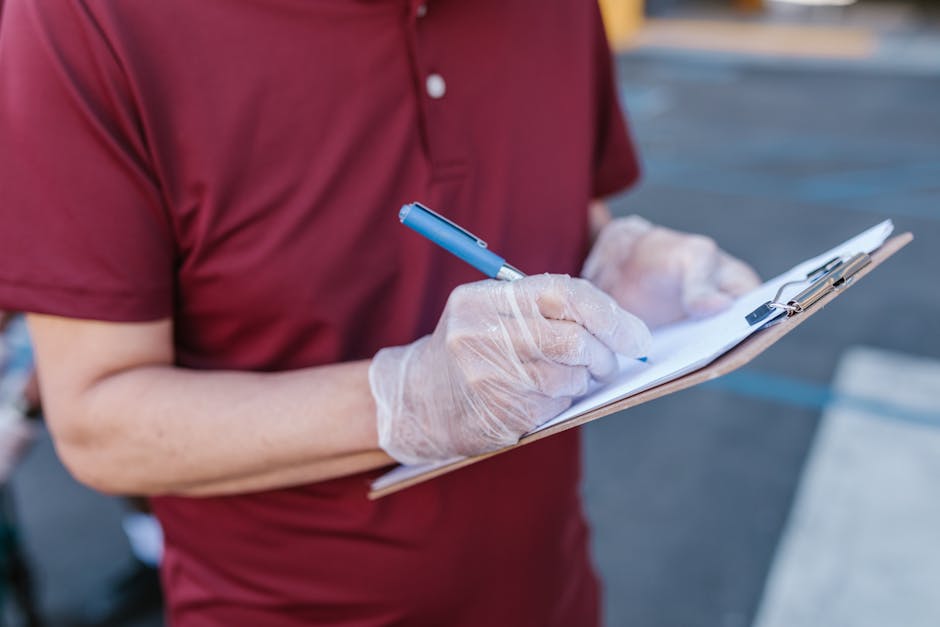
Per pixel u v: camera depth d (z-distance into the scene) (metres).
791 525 2.87
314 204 0.86
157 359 0.85
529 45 1.01
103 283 0.78
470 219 0.97
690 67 12.45
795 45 14.38
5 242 0.77
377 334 0.93
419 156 0.92
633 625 2.50
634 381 0.70
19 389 1.64
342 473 0.86
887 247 0.77
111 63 0.76
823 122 9.12
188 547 1.03
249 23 0.82
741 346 0.65
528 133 1.02
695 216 6.12
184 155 0.80
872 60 12.70
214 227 0.82
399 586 0.99
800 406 3.54
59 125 0.76
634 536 2.85
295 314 0.87
